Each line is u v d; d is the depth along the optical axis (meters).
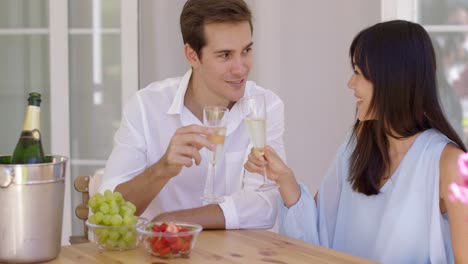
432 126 1.81
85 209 2.25
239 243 1.68
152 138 2.25
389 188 1.85
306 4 3.37
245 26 2.05
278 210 2.02
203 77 2.13
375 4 3.30
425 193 1.76
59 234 1.53
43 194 1.48
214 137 1.73
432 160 1.75
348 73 3.37
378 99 1.79
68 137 3.45
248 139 2.24
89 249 1.62
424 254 1.77
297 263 1.49
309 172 3.46
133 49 3.36
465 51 3.13
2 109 3.54
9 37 3.50
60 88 3.43
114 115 3.48
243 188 2.18
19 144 1.55
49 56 3.46
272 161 1.91
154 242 1.52
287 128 3.45
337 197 2.05
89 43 3.46
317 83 3.40
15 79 3.52
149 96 2.25
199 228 1.56
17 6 3.48
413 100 1.78
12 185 1.46
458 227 1.67
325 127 3.42
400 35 1.76
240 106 1.84
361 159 1.89
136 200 1.97
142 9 3.44
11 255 1.48
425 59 1.77
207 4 2.04
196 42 2.09
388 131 1.81
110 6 3.43
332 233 2.04
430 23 3.15
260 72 3.42
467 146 3.16
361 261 1.51
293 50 3.40
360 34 1.82
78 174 3.51
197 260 1.52
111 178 2.14
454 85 3.15
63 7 3.39
